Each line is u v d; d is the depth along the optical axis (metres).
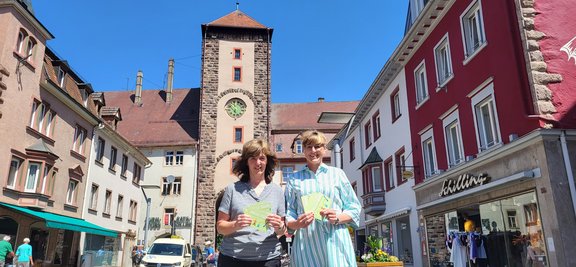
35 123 20.84
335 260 3.73
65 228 20.33
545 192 9.87
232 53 43.19
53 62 23.28
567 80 10.68
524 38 11.05
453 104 14.99
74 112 24.45
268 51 43.72
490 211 12.24
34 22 20.39
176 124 45.28
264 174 4.27
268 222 3.71
